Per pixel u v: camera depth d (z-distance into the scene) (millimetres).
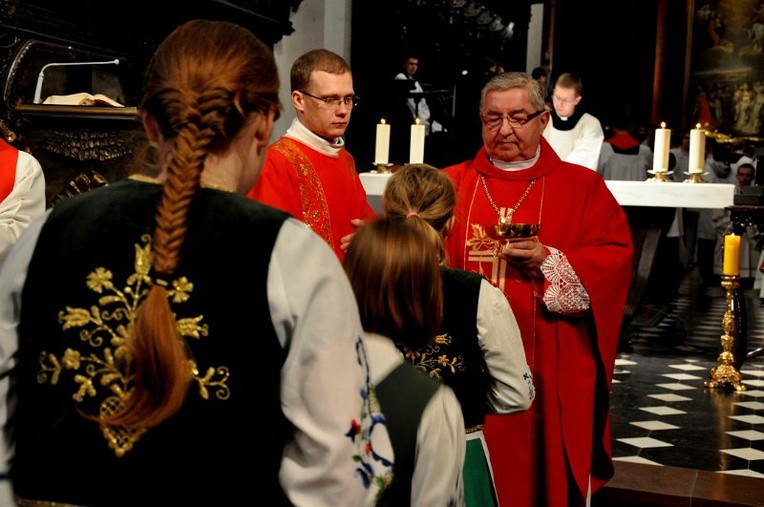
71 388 1293
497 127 3367
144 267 1306
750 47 17719
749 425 5441
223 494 1254
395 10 9023
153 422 1234
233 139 1377
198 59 1345
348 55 8961
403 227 1848
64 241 1344
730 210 6434
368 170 9008
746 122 17750
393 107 9039
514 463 3184
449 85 10266
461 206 3428
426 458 1726
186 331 1270
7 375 1344
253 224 1311
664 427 5352
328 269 1310
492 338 2428
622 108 17125
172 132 1351
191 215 1314
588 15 16375
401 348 2309
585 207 3381
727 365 6453
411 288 1806
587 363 3268
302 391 1256
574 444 3203
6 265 1379
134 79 5824
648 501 4012
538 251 3141
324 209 3428
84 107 3986
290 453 1264
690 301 11508
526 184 3391
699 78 17906
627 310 6980
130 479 1264
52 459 1294
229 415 1262
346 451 1239
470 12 10828
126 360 1276
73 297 1313
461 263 3389
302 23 8430
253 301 1277
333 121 3477
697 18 17875
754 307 11430
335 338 1278
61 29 5113
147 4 5781
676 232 10703
